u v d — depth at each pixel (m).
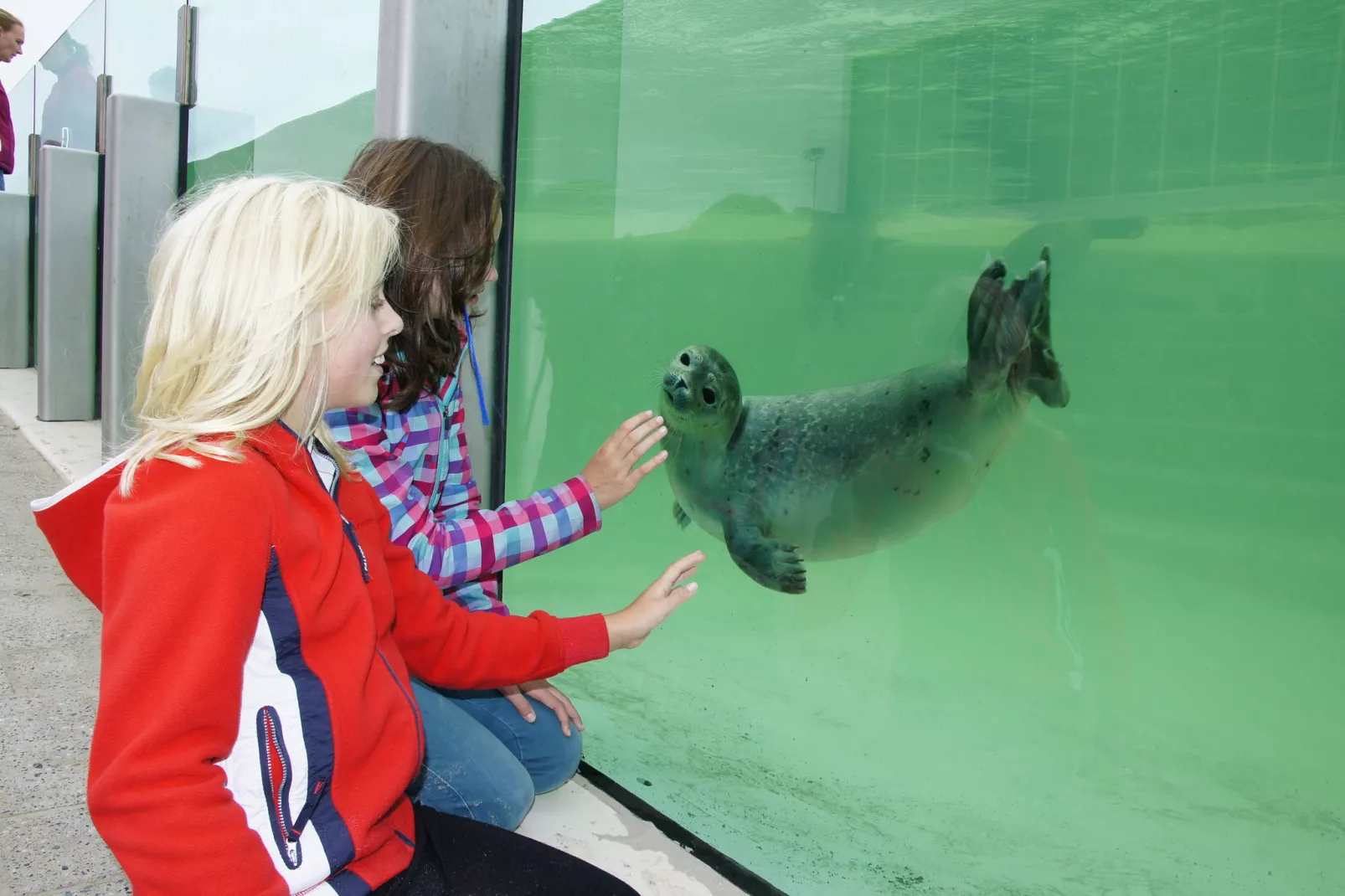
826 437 2.50
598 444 2.99
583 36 2.75
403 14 2.52
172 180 5.41
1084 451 2.12
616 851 2.14
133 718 0.97
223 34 4.74
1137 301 1.98
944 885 2.04
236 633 1.00
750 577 2.69
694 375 2.70
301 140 3.93
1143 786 2.04
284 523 1.08
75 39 7.58
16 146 9.62
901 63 2.20
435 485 2.09
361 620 1.18
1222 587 1.95
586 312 2.94
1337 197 1.73
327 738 1.11
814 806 2.32
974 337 2.22
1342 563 1.79
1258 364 1.86
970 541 2.29
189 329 1.08
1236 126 1.81
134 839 0.95
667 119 2.64
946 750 2.29
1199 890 1.90
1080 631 2.14
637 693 2.92
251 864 1.00
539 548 2.02
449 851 1.36
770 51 2.40
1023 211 2.10
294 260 1.10
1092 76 1.94
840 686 2.50
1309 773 1.83
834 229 2.41
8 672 2.87
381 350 1.30
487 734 2.14
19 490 5.12
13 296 9.11
